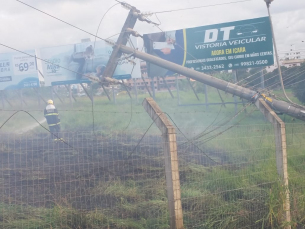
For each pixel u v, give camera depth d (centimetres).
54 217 525
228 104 1916
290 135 1022
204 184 688
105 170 796
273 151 799
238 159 821
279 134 618
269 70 1958
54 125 1298
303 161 849
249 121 1566
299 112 1055
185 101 2012
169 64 1371
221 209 571
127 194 653
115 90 2159
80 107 2114
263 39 1694
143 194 652
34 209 567
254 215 579
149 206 593
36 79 2173
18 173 820
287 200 597
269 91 1089
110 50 2091
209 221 548
